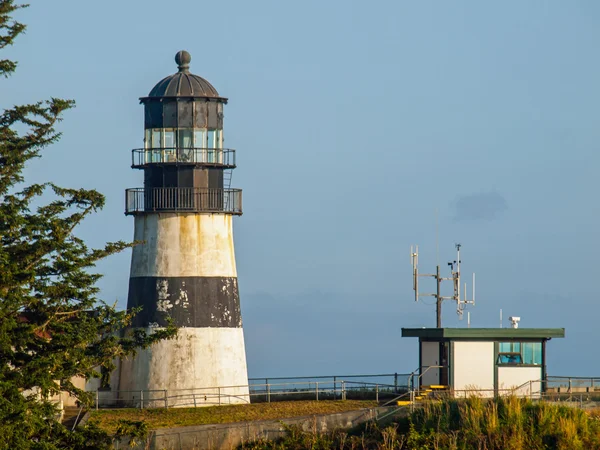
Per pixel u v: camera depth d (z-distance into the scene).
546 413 183.25
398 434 185.12
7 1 171.75
